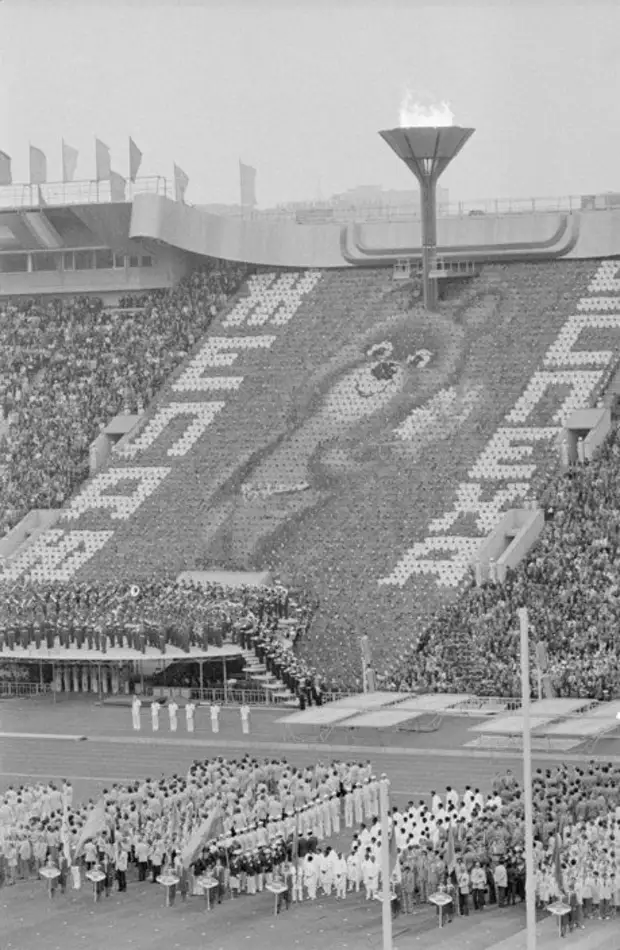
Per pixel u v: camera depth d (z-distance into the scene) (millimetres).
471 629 131500
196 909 85375
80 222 181875
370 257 175750
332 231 177750
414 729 119250
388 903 68688
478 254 170750
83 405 173250
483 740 114750
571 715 111438
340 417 161875
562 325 164000
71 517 161250
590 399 155125
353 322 171375
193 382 171375
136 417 169750
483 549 141375
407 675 128375
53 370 177500
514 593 133250
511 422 155000
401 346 166750
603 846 83000
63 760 115375
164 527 156625
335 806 95750
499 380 159875
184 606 135250
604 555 134750
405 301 171625
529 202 175750
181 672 135625
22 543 160000
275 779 99312
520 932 80312
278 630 135000
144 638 133125
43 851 90562
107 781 108750
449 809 88062
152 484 162000
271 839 90062
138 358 176000
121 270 183250
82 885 90875
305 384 166625
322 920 82938
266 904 85938
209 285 181000
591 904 83750
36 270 185375
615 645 124500
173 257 182250
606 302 165250
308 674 129250
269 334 173500
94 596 140250
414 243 174750
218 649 131875
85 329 180625
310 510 152625
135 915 84750
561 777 95500
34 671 139125
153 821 91312
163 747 118812
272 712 127625
